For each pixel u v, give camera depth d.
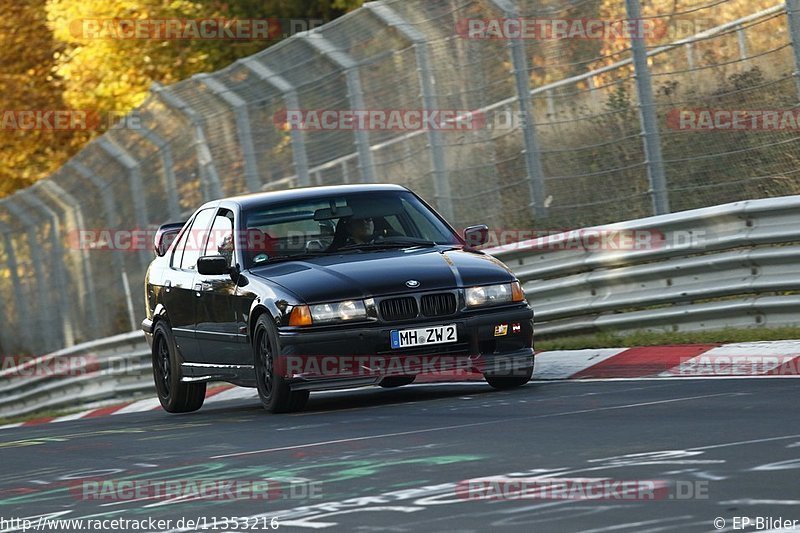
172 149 49.94
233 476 17.17
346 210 28.62
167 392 32.50
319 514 13.70
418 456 17.33
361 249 27.67
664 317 32.09
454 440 18.62
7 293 73.06
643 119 34.41
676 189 33.97
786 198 29.47
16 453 23.72
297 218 28.50
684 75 34.81
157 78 86.38
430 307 25.33
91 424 31.30
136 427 27.34
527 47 38.06
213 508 14.73
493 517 12.66
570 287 34.66
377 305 25.14
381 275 25.56
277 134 45.09
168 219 51.41
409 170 42.06
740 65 33.56
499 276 26.14
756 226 30.28
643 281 32.94
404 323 25.12
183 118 48.69
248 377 27.55
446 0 39.75
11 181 103.12
